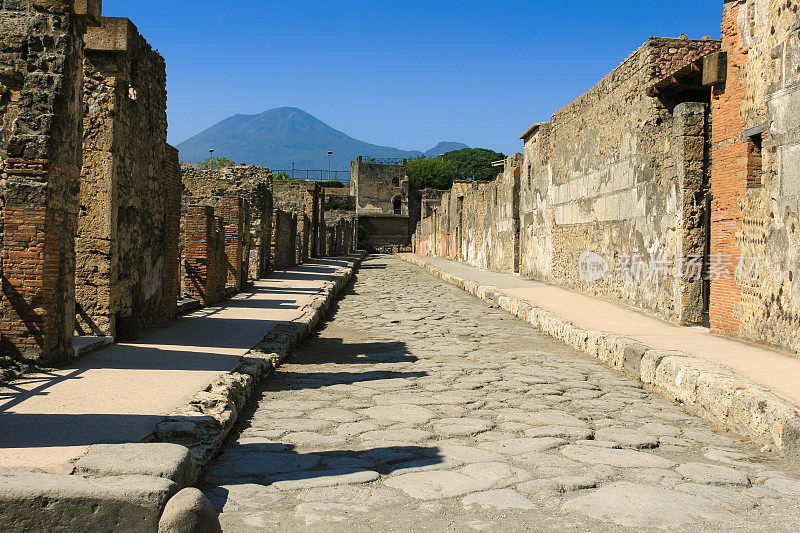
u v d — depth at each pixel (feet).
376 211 246.47
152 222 34.73
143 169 33.06
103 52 28.78
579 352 34.94
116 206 29.37
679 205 37.86
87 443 14.79
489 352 34.86
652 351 27.14
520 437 19.01
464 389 25.63
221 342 30.96
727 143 32.81
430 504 13.65
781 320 28.04
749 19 31.01
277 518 12.88
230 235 58.75
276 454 17.02
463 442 18.38
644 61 42.98
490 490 14.49
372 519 12.87
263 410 21.86
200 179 74.74
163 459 12.77
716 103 33.81
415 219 251.39
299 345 36.19
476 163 387.75
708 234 36.96
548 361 32.32
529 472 15.78
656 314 41.09
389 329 43.68
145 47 32.86
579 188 58.18
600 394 25.30
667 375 24.95
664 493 14.53
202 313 42.47
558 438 18.88
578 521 12.91
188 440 16.15
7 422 16.51
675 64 41.93
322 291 59.57
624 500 14.02
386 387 25.79
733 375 21.98
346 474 15.42
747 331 30.76
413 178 329.72
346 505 13.55
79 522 11.03
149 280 34.47
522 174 81.51
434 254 166.20
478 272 90.17
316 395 24.22
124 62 29.32
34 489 11.05
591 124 54.54
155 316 35.55
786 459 17.54
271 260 83.61
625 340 30.55
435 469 15.92
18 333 23.38
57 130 23.94
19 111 23.62
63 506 11.02
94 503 11.00
